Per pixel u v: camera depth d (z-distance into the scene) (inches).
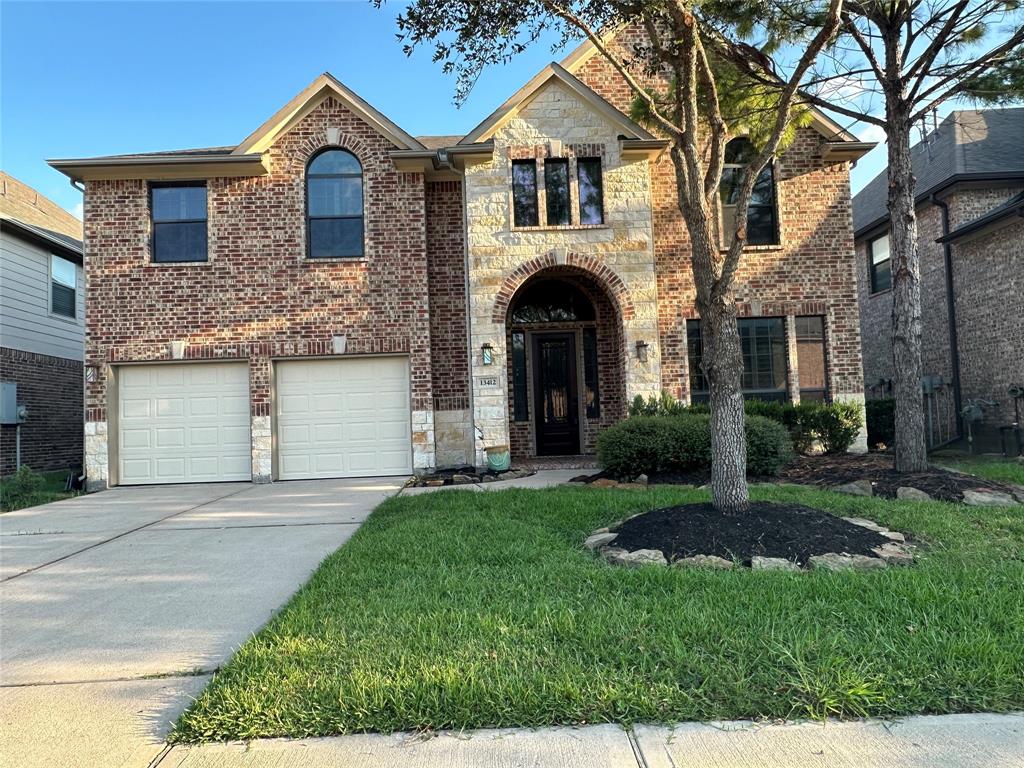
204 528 308.7
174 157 470.0
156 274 479.8
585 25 242.5
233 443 481.1
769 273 500.7
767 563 200.5
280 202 486.3
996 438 555.8
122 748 116.3
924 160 679.1
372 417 488.1
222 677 135.9
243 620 180.4
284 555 250.2
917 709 119.0
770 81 382.3
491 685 125.8
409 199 491.2
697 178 243.1
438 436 502.0
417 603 173.0
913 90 356.2
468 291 475.5
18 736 121.3
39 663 155.0
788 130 426.3
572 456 529.0
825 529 222.7
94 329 476.1
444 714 119.0
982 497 301.1
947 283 609.3
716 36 333.4
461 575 198.7
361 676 130.0
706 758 107.3
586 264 472.4
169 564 242.5
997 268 557.0
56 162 467.2
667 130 249.9
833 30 226.5
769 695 122.8
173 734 118.7
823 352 505.0
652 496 310.7
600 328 538.3
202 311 479.8
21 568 245.3
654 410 433.7
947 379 617.9
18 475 427.5
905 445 347.6
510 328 541.6
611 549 220.8
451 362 506.3
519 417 542.9
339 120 491.8
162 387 483.2
